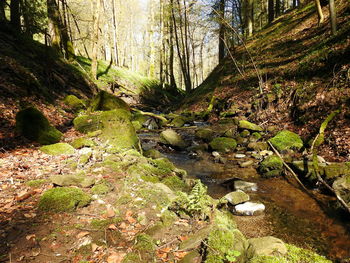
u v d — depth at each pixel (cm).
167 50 3625
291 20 1956
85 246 273
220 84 1809
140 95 2733
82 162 512
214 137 1027
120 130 755
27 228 293
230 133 998
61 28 1989
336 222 405
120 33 4019
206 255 268
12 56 1228
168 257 271
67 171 471
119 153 610
